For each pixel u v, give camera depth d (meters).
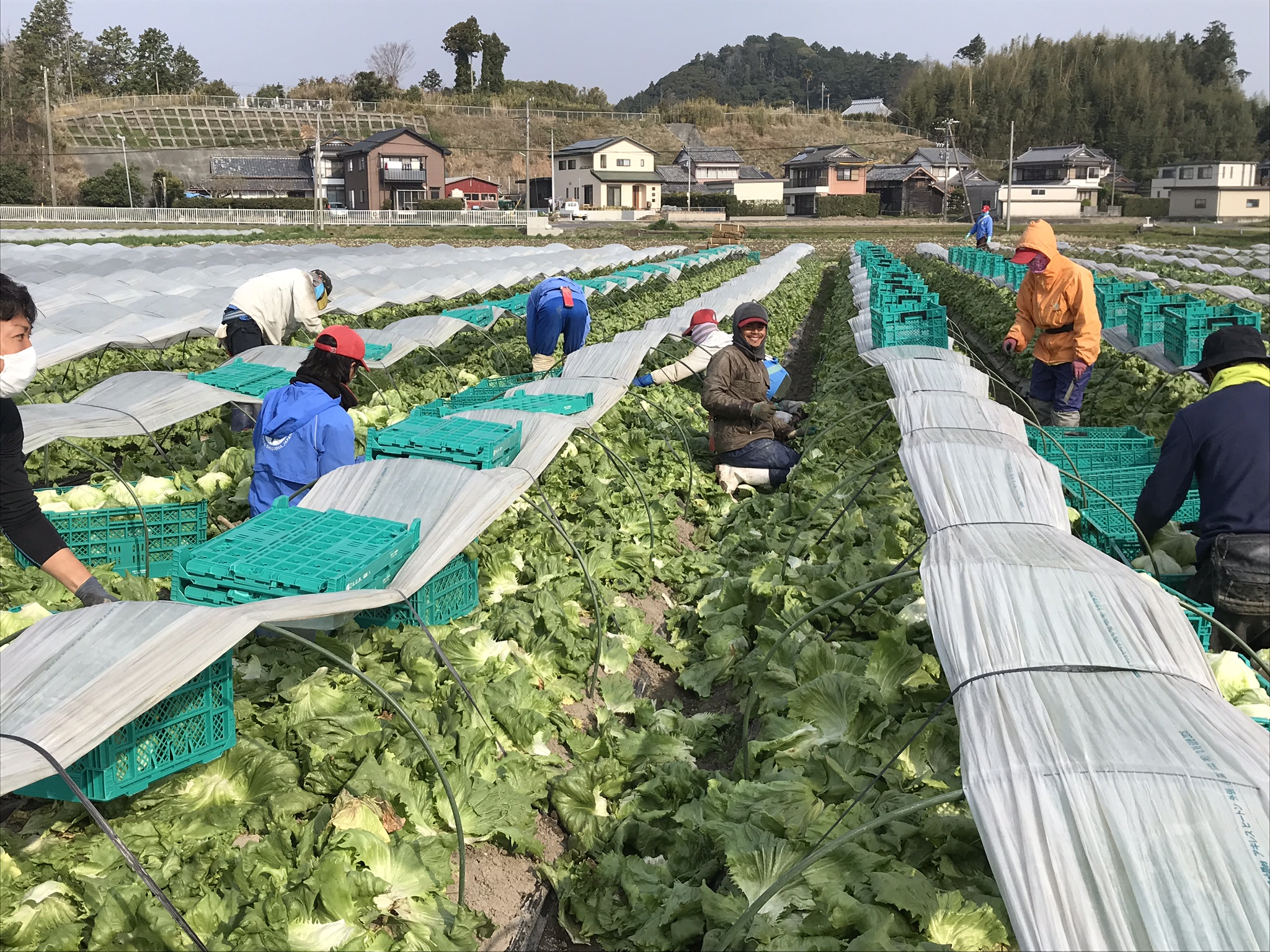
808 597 6.45
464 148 122.69
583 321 13.12
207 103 119.44
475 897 4.23
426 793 4.38
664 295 25.47
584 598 7.01
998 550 4.62
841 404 12.08
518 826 4.50
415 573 5.05
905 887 3.63
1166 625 3.96
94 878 3.70
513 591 6.92
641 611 7.49
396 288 19.09
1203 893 2.66
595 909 4.18
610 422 11.52
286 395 6.54
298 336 16.23
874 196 97.00
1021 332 11.12
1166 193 110.31
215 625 3.80
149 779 4.00
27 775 3.12
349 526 5.29
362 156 93.50
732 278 31.78
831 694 5.00
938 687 5.21
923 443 6.25
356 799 4.17
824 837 3.95
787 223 87.38
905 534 7.85
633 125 134.25
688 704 6.39
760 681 5.44
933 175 102.19
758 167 138.50
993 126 161.75
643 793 4.87
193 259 25.08
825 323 22.61
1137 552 6.97
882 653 5.41
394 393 12.32
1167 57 185.38
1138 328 13.22
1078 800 2.91
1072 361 10.73
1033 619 3.94
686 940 3.88
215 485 8.70
